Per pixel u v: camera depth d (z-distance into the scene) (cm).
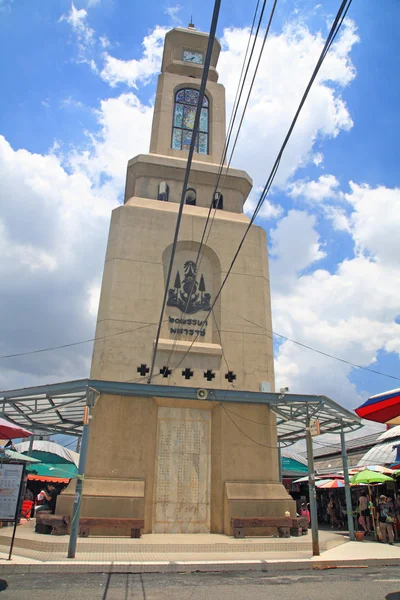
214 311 1903
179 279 1919
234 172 2242
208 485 1648
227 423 1694
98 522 1357
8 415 1756
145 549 1241
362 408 914
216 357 1811
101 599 770
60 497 1468
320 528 2133
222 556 1190
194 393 1566
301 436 2297
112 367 1680
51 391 1463
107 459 1534
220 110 2528
